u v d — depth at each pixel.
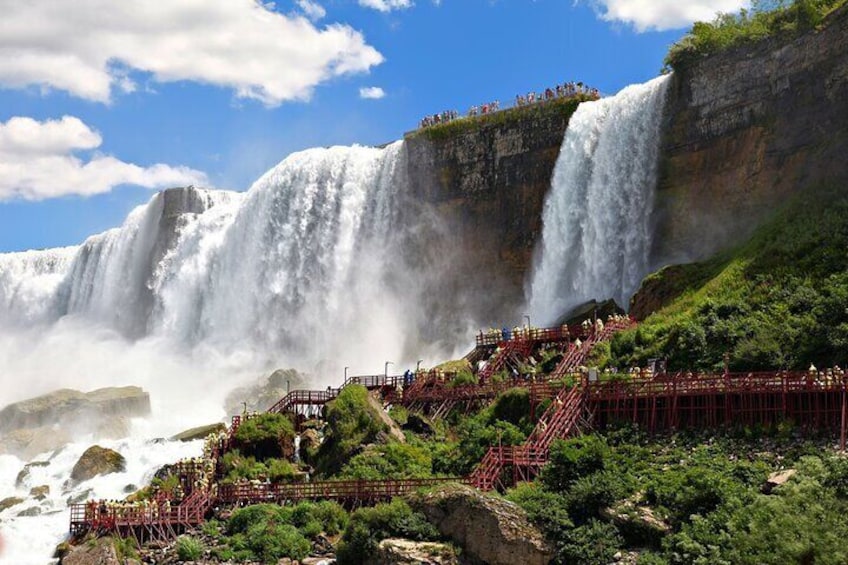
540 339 79.56
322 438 74.12
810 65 82.12
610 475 55.72
